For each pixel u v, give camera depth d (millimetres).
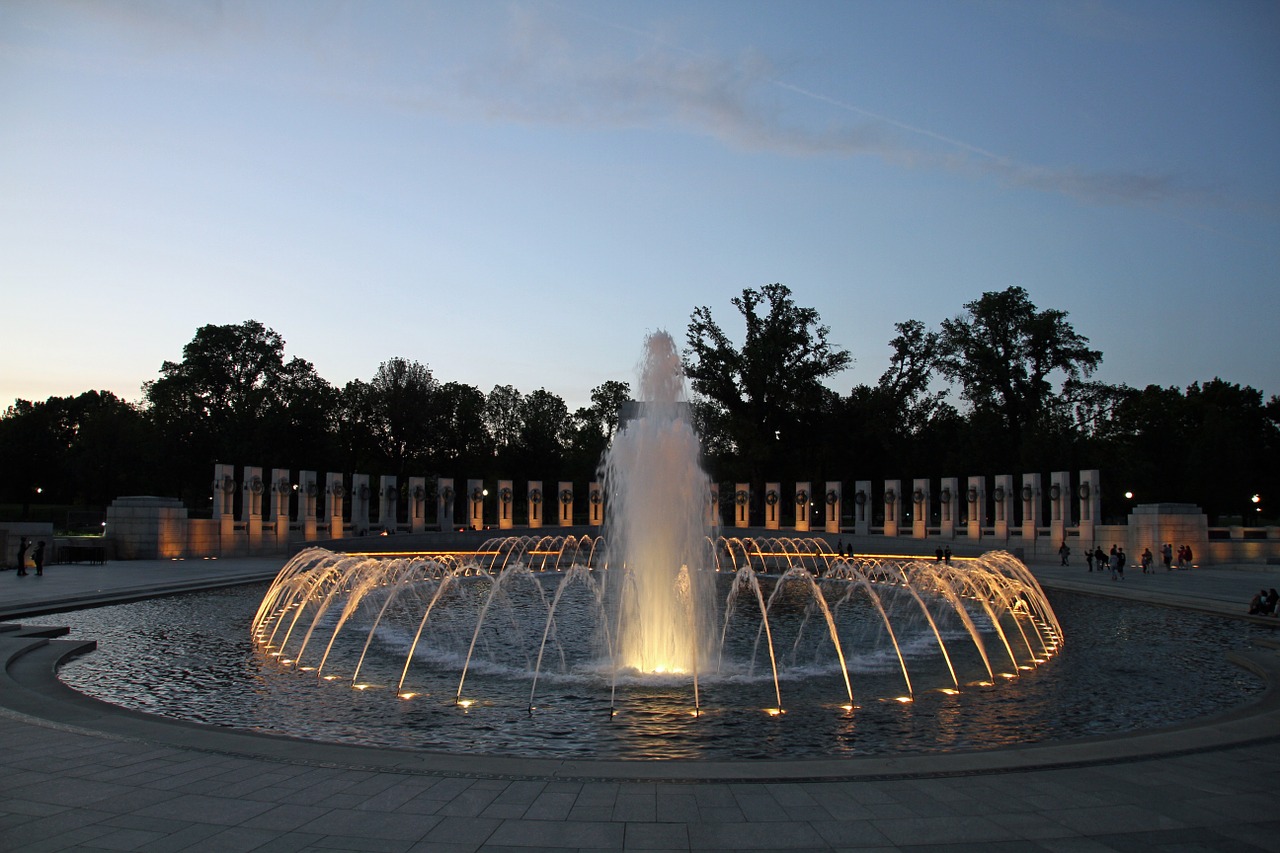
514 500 84188
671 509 17219
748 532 60062
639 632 16719
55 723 10492
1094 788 8102
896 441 72188
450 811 7395
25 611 22328
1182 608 26141
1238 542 40750
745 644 19062
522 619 23078
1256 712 11836
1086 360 65875
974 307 68375
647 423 17875
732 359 68875
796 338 68125
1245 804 7656
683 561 17203
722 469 70000
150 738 9758
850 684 14727
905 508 79562
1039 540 45531
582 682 14781
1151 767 8797
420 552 52281
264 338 73000
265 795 7793
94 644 17859
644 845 6660
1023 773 8586
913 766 8789
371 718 12289
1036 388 67062
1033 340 65750
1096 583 32375
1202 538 40219
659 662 16594
